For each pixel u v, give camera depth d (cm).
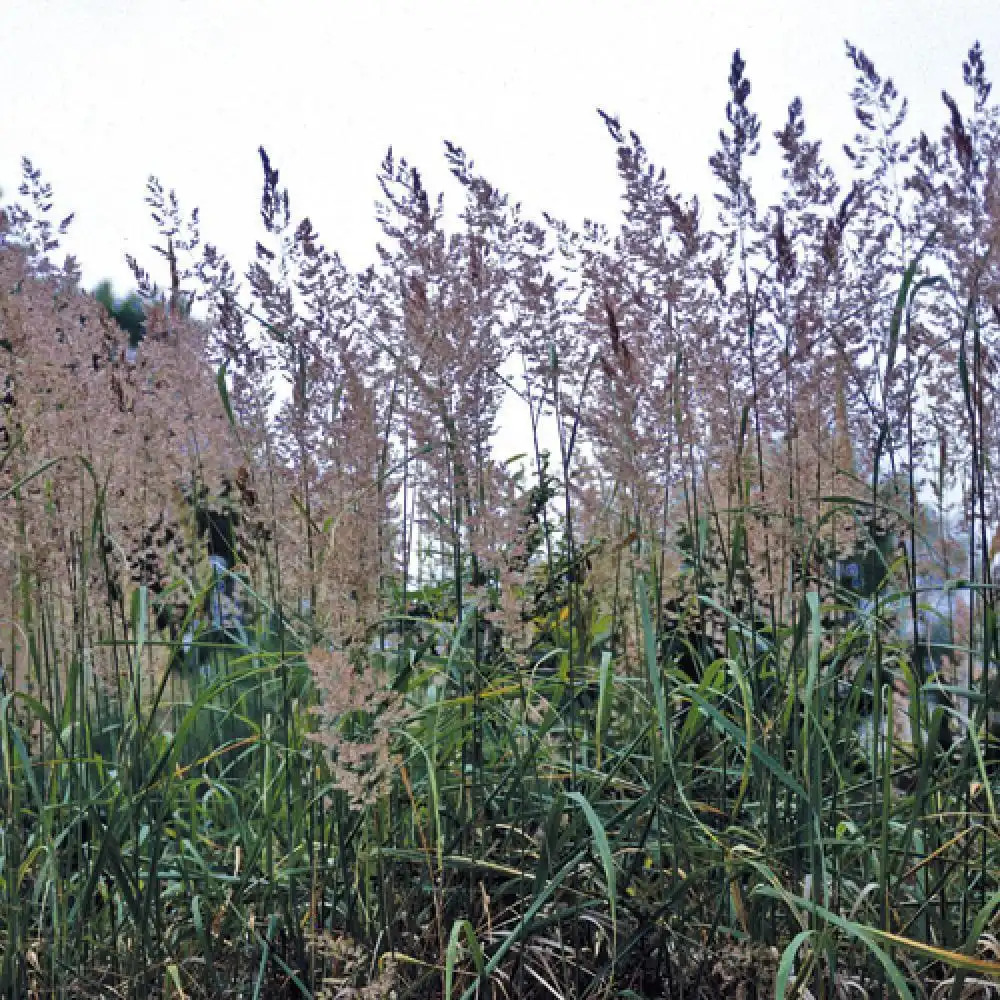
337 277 277
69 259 319
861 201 281
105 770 295
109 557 308
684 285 293
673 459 293
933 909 245
